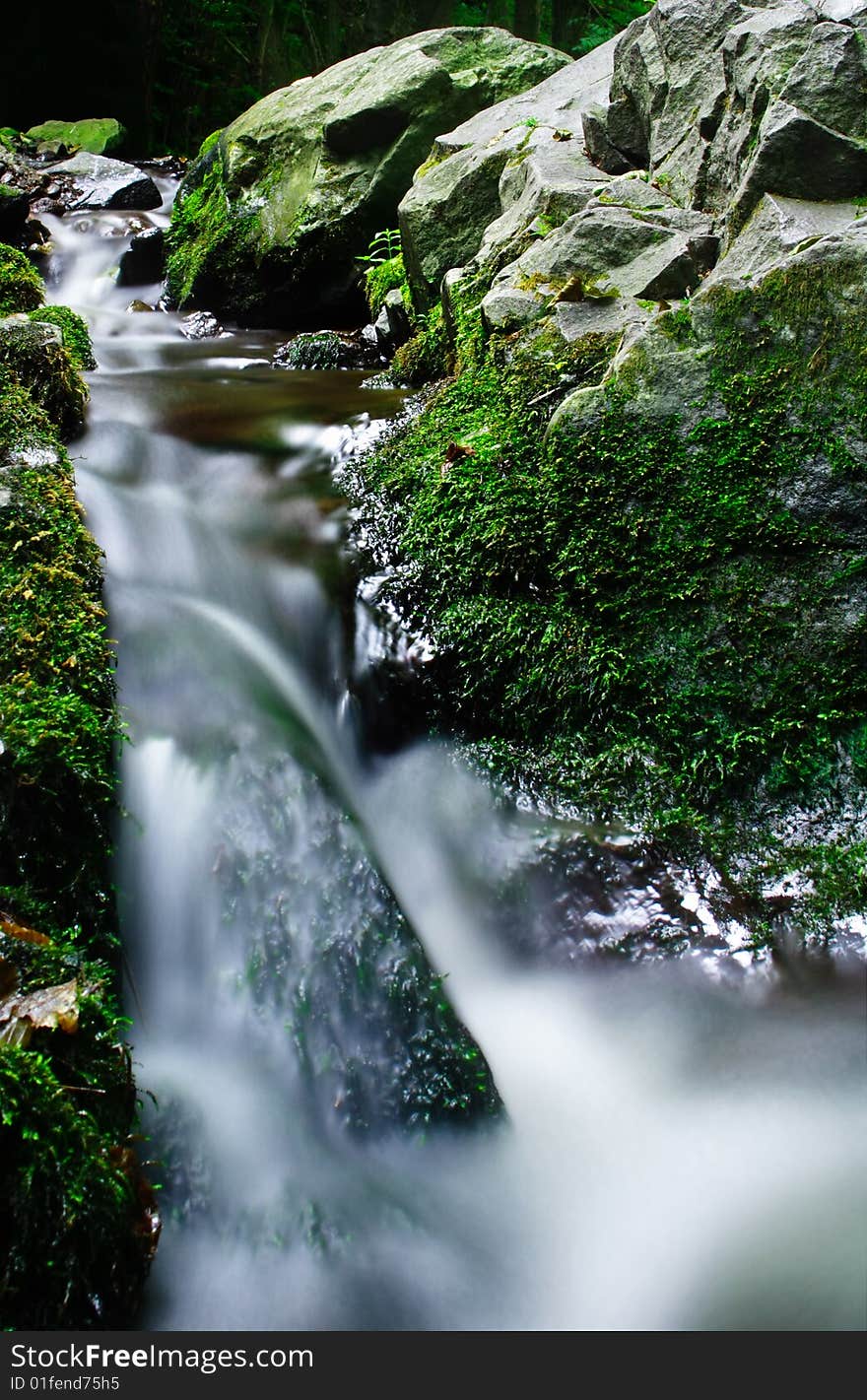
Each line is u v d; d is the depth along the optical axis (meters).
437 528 3.59
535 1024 2.82
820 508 3.27
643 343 3.47
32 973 2.03
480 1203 2.34
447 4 16.31
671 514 3.38
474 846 3.17
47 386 3.95
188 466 4.00
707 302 3.43
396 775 3.38
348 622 3.54
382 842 3.22
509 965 2.98
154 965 2.63
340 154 6.91
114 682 2.89
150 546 3.59
